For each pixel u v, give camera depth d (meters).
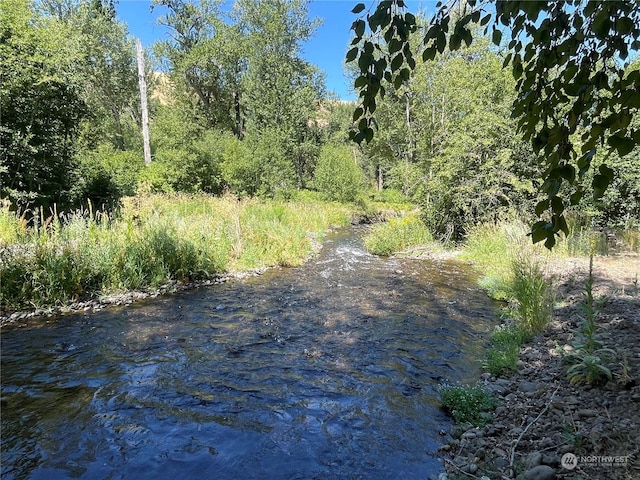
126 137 33.06
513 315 6.62
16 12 12.14
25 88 12.45
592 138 1.71
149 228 10.00
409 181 16.47
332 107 45.03
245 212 16.80
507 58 2.32
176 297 8.15
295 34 34.75
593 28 1.67
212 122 34.94
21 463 3.25
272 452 3.39
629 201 11.65
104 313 7.05
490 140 11.88
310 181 33.84
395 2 1.82
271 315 7.09
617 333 4.96
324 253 13.48
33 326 6.36
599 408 3.44
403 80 2.01
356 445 3.47
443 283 9.28
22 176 12.61
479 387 4.25
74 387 4.50
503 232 10.98
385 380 4.69
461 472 2.95
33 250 7.87
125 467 3.21
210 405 4.16
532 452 2.98
